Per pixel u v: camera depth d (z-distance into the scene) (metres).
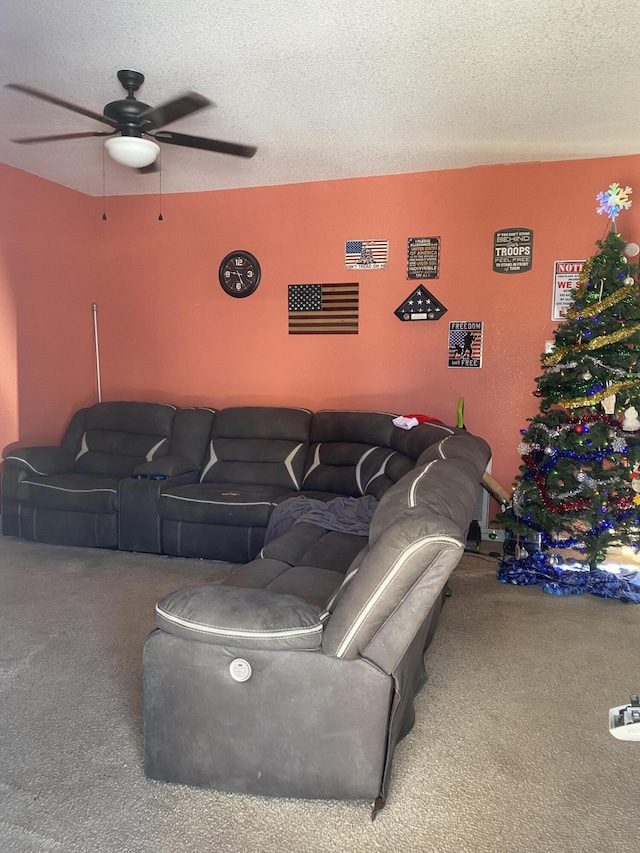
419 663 2.26
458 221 4.26
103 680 2.45
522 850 1.61
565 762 1.97
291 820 1.72
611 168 3.95
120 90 3.06
